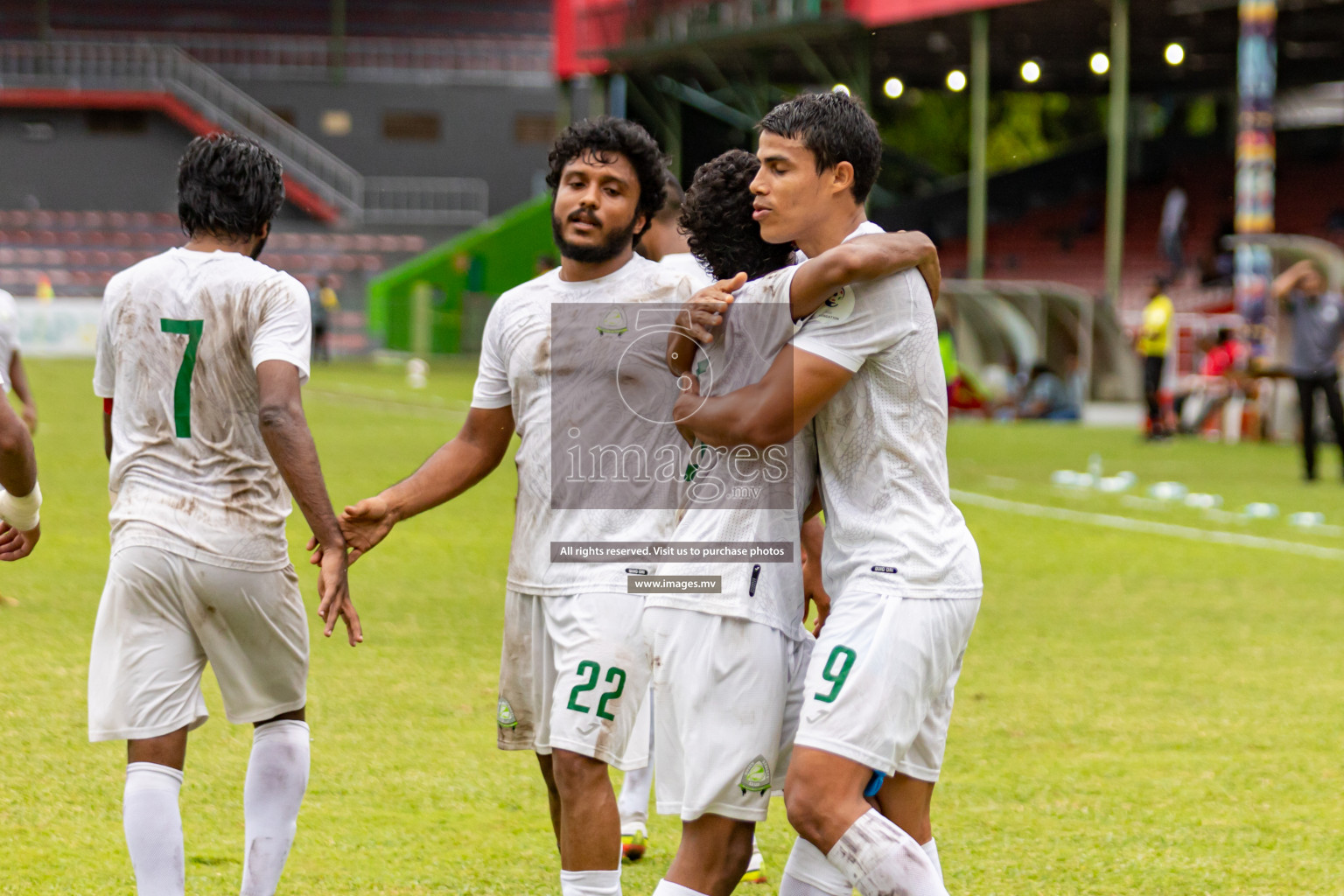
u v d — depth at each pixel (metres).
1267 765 18.31
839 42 107.94
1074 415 84.44
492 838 15.23
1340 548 37.31
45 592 27.73
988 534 38.91
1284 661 24.44
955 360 86.38
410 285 138.12
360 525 12.57
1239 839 15.51
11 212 149.50
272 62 159.25
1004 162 175.25
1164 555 35.81
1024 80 127.12
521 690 12.62
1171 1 97.75
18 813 15.48
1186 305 107.06
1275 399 71.44
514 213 141.25
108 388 12.80
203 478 12.35
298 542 34.91
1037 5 96.56
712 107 134.00
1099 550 36.50
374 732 19.05
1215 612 28.70
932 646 10.70
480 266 139.62
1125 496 47.62
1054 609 28.78
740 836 11.47
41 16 156.12
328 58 160.12
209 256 12.50
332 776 17.20
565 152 12.24
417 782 17.06
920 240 10.86
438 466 12.91
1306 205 121.19
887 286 10.74
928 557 10.73
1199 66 126.69
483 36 165.25
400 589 29.62
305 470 12.02
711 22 111.31
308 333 12.55
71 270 147.75
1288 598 30.38
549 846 15.03
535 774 17.50
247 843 12.84
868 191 11.29
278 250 149.50
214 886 13.66
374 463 50.66
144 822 11.92
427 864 14.42
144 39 159.12
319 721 19.55
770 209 11.14
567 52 128.50
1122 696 21.81
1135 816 16.25
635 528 12.12
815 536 12.21
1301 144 128.50
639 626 11.98
